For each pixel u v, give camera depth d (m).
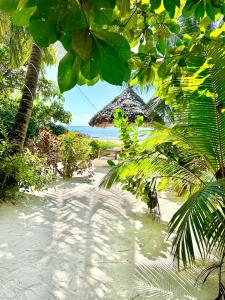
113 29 1.56
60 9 0.61
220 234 2.27
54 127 13.80
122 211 5.07
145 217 4.80
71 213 4.70
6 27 5.10
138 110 9.80
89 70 0.68
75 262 3.01
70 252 3.24
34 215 4.42
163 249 3.54
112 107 10.75
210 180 3.24
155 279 2.82
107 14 0.64
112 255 3.28
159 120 5.88
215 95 2.54
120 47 0.64
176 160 3.51
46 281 2.60
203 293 2.64
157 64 1.88
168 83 2.54
